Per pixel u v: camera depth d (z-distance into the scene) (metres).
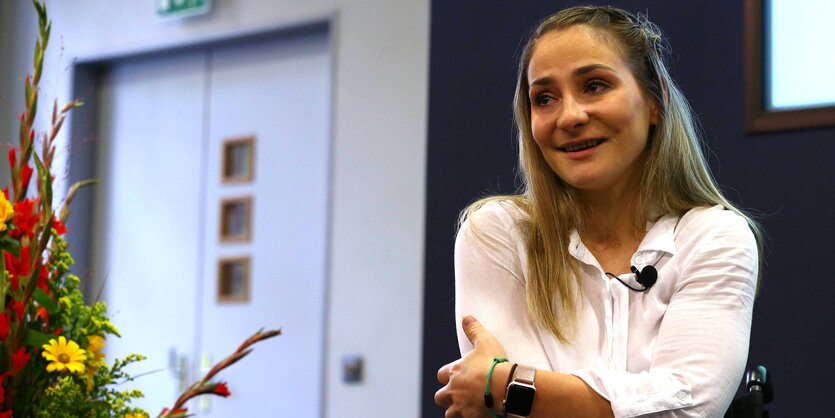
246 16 8.62
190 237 8.98
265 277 8.56
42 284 2.37
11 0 9.70
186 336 8.88
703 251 2.40
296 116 8.55
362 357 7.76
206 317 8.81
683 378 2.25
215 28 8.77
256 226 8.67
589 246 2.56
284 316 8.42
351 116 8.02
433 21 5.75
